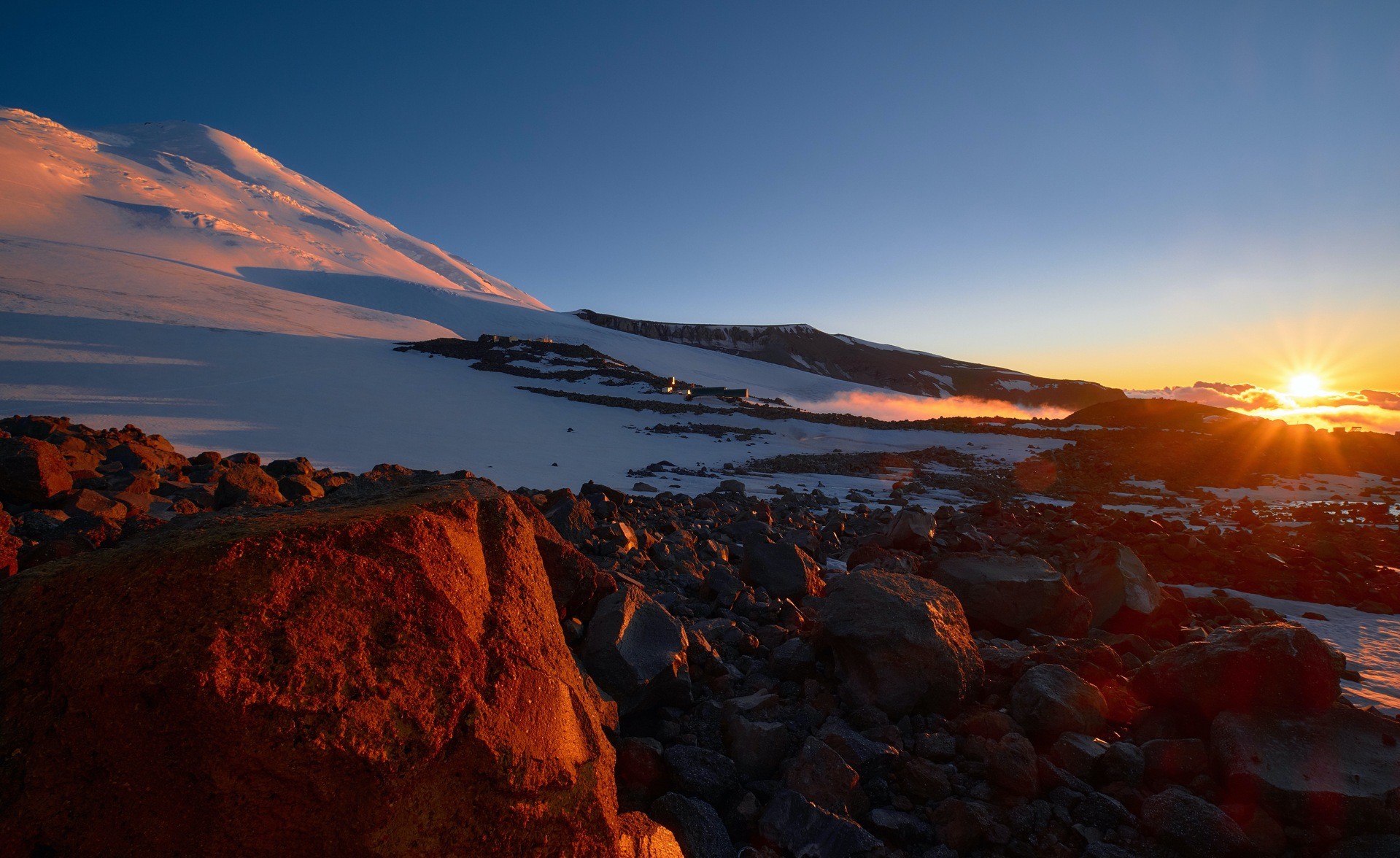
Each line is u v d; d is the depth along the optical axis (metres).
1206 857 2.91
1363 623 8.09
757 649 5.22
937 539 10.61
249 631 1.76
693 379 105.25
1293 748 3.27
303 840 1.73
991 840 3.08
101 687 1.69
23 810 1.69
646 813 3.13
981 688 4.31
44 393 31.42
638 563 7.59
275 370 43.81
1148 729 3.87
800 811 3.06
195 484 10.25
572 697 2.35
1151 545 11.22
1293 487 28.36
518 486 21.44
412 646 1.95
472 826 1.89
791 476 27.03
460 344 62.78
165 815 1.69
